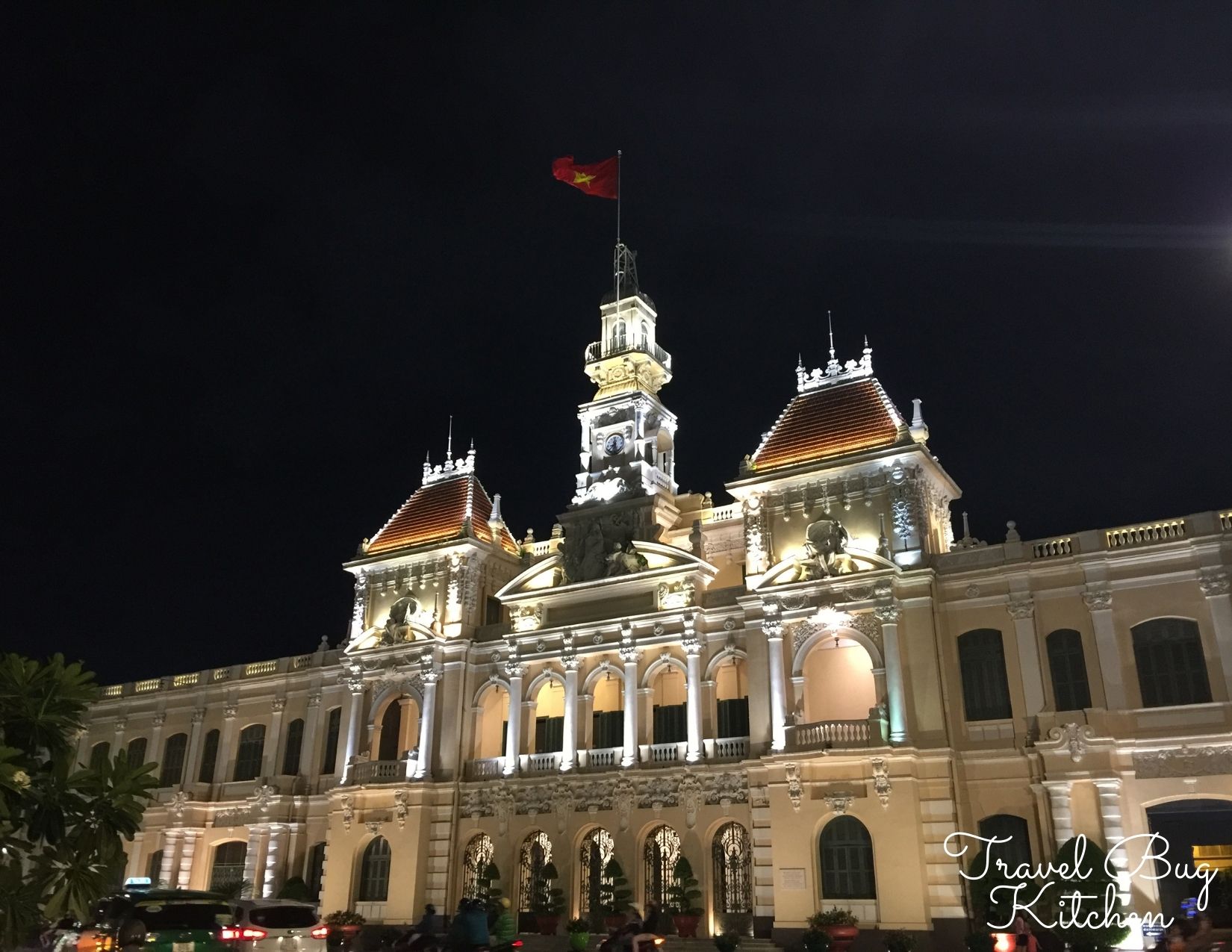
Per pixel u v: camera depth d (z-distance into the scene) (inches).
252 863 2532.0
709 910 1929.1
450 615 2429.9
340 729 2532.0
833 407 2154.3
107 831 425.4
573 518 2373.3
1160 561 1761.8
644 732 2118.6
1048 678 1795.0
